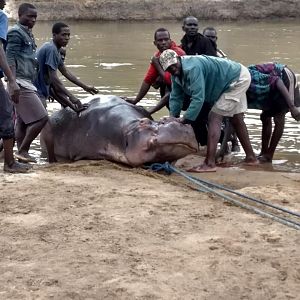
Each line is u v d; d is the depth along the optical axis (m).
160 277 5.28
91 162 9.36
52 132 10.14
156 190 7.71
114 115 9.56
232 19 38.00
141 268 5.43
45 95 10.05
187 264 5.52
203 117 9.99
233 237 6.12
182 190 7.80
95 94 11.22
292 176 8.95
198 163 9.82
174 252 5.76
